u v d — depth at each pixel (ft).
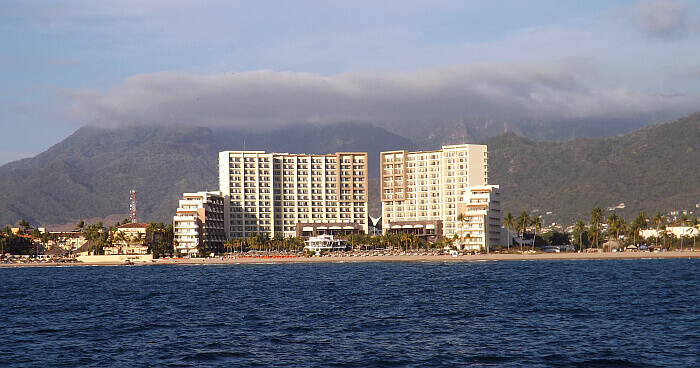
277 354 291.17
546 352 288.51
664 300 467.52
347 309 445.78
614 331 336.49
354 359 280.31
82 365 275.39
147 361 280.92
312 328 360.89
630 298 485.15
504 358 279.08
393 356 285.43
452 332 342.44
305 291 590.96
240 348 304.71
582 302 465.47
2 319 418.72
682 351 286.46
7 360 285.64
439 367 265.54
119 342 324.19
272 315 417.90
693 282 620.90
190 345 313.53
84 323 392.88
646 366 262.67
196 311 445.78
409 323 376.07
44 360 285.23
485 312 418.92
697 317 378.73
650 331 334.44
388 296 532.32
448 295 532.32
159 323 387.34
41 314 443.73
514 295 523.70
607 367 262.67
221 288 643.04
